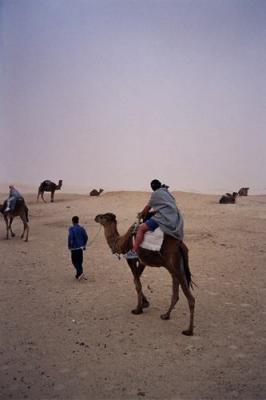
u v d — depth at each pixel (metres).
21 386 6.19
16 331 8.09
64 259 13.95
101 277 11.79
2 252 14.98
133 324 8.41
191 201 29.06
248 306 9.39
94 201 28.94
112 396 5.90
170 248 8.04
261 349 7.30
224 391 6.02
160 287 10.80
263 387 6.11
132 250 8.80
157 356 7.05
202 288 10.71
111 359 6.96
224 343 7.54
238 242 16.25
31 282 11.34
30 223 21.47
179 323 8.46
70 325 8.38
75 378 6.39
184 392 6.00
